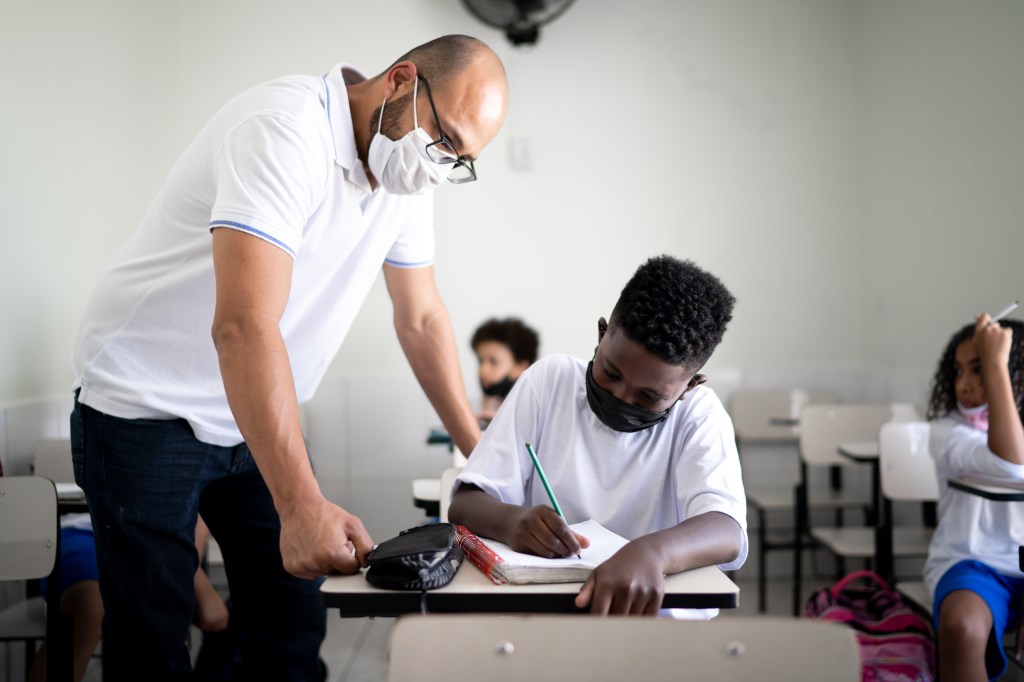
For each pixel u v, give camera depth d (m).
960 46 3.06
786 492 3.46
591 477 1.28
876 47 3.65
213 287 1.30
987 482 1.90
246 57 3.66
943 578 1.99
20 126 2.38
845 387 3.81
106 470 1.30
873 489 3.02
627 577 0.89
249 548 1.51
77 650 1.95
